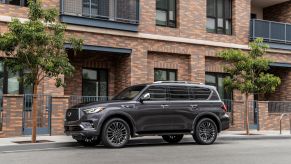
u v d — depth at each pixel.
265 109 21.52
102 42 17.95
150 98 13.30
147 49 19.22
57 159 10.07
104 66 19.28
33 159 10.11
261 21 22.67
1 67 16.14
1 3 16.09
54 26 13.43
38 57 13.03
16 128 15.02
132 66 18.70
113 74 19.55
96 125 12.25
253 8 25.25
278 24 23.19
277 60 23.05
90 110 12.34
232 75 18.56
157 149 12.41
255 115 21.52
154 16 19.56
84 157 10.44
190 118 13.81
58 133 15.75
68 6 17.27
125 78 18.92
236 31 22.00
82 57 18.66
